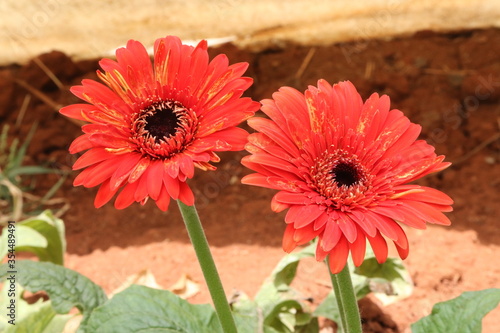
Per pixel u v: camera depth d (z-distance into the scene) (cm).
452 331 59
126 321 58
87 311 64
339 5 118
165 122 52
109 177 51
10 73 114
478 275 78
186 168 50
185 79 53
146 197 50
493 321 72
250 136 51
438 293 76
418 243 82
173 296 60
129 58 53
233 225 89
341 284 54
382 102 54
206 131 51
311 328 71
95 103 52
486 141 101
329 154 53
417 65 112
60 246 77
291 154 52
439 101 106
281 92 53
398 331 74
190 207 54
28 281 63
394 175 53
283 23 118
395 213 51
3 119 108
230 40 117
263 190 96
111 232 90
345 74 110
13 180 96
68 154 104
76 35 118
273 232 87
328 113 53
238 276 79
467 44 114
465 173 96
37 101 109
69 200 98
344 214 51
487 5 119
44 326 69
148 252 84
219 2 118
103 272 82
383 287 69
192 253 83
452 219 87
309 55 115
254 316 68
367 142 54
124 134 52
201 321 60
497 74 106
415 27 120
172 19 117
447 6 120
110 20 118
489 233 84
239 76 53
